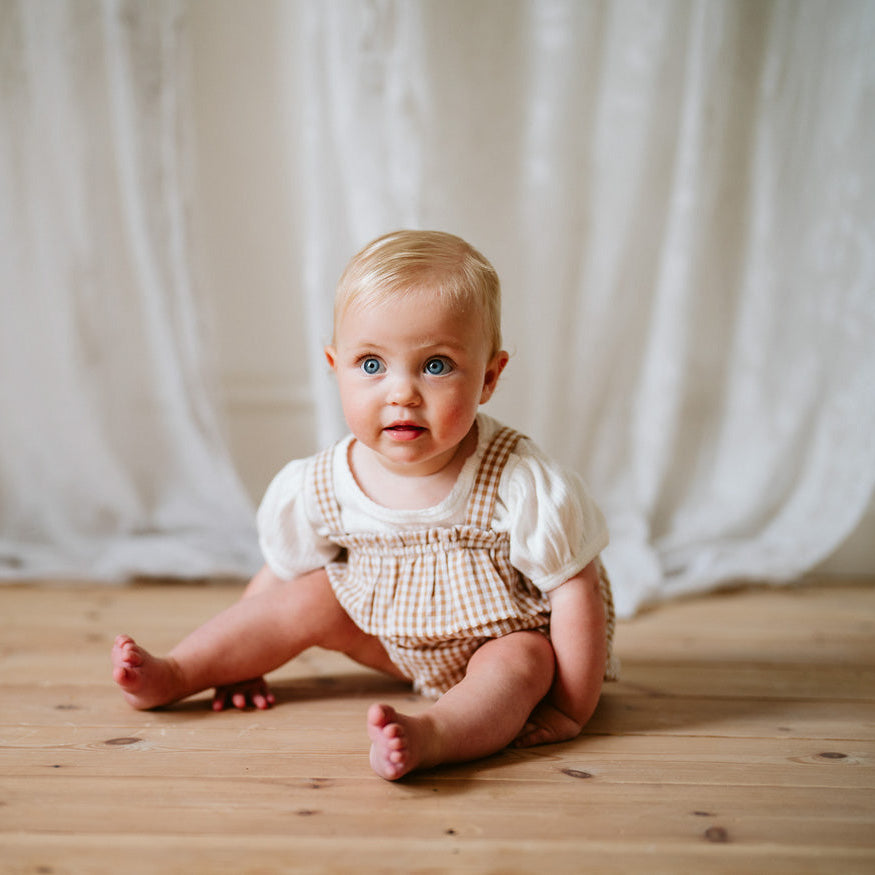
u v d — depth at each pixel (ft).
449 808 2.77
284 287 6.42
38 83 5.80
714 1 5.55
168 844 2.54
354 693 3.85
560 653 3.38
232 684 3.71
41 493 6.19
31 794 2.84
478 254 3.41
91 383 6.07
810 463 6.01
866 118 5.57
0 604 5.29
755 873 2.44
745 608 5.39
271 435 6.52
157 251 5.82
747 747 3.28
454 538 3.40
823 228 5.76
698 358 6.15
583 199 5.93
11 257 5.96
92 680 3.96
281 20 6.12
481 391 3.36
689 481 6.26
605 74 5.79
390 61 5.50
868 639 4.77
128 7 5.60
